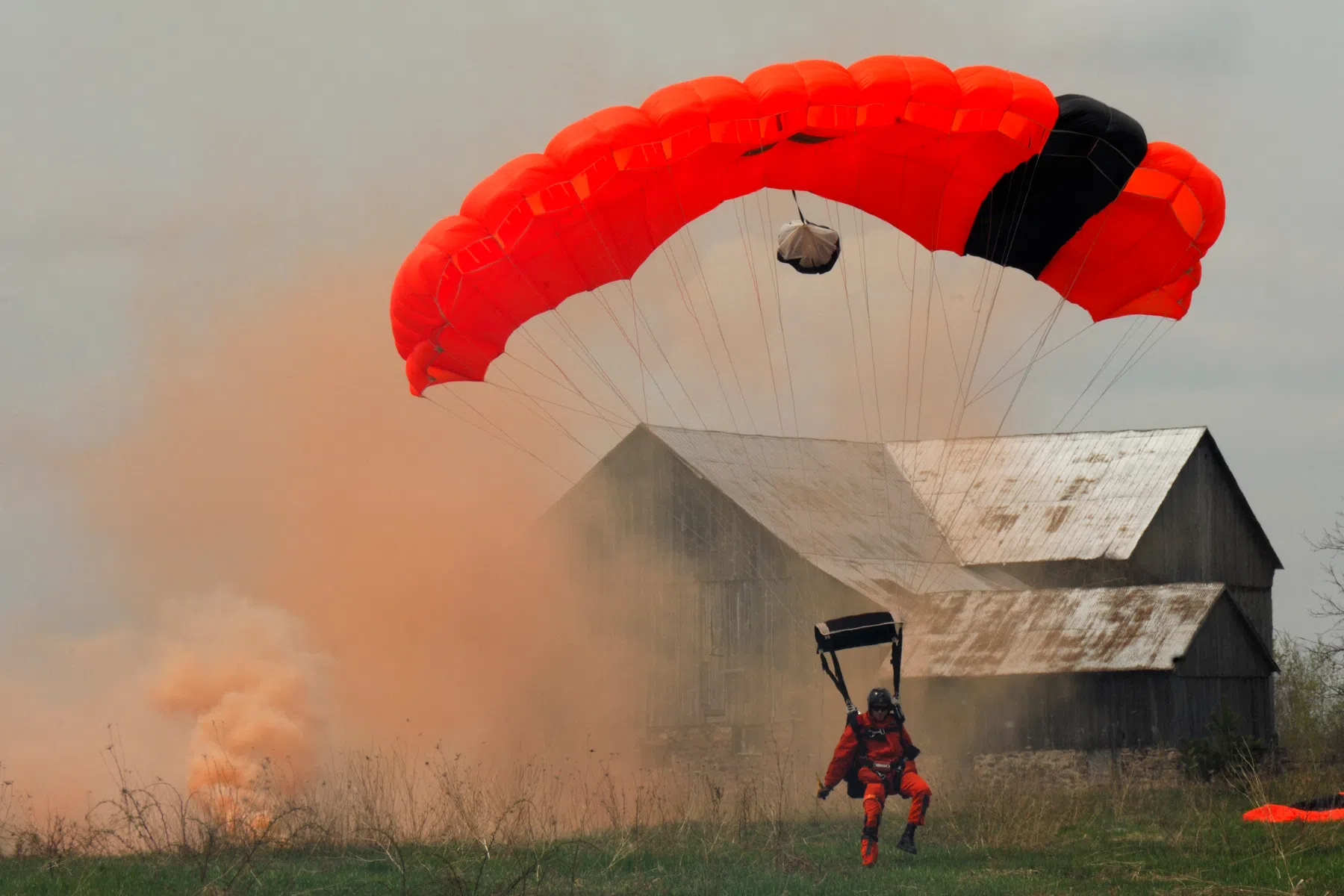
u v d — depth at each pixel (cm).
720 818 7488
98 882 5359
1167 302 7544
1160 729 12681
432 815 8075
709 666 14612
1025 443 17600
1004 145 6875
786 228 7275
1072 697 12988
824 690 13775
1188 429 16975
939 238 7488
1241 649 14012
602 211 6944
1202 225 7150
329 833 6775
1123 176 6894
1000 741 13150
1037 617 13525
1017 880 5488
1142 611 13200
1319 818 7275
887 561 15112
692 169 6975
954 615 13862
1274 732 14350
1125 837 7062
